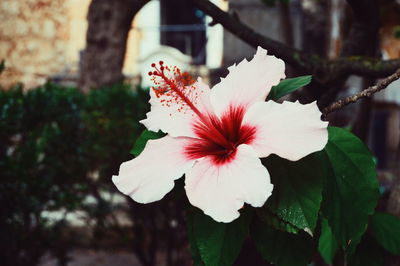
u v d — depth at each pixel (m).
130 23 3.36
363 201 1.12
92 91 4.77
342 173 1.14
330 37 5.57
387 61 1.92
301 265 1.11
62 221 4.40
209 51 10.22
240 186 0.98
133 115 4.41
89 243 5.51
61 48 10.59
